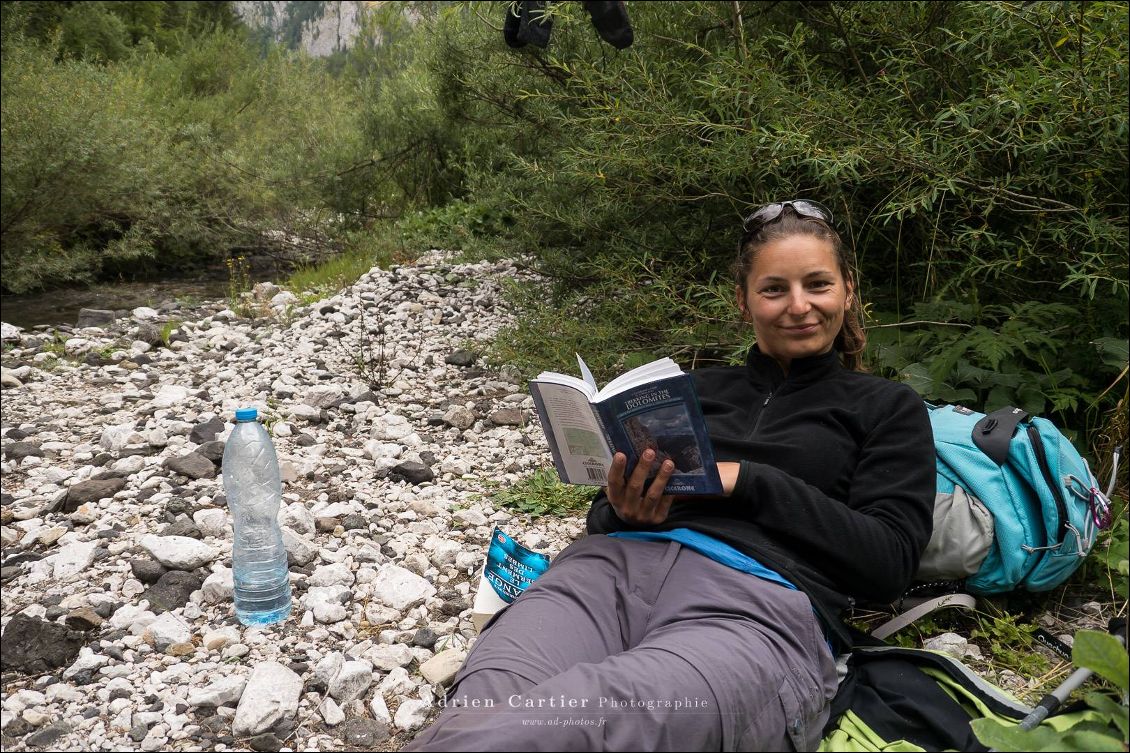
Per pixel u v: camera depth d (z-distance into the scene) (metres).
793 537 2.11
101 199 10.05
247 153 11.67
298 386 5.37
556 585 2.17
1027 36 3.62
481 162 9.03
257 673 2.52
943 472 2.60
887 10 4.18
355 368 5.75
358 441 4.52
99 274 10.45
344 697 2.51
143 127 11.32
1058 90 3.25
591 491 3.82
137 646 2.73
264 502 2.86
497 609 2.66
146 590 3.03
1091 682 2.38
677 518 2.29
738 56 4.50
